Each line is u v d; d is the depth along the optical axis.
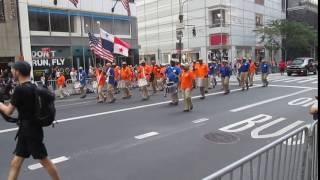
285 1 67.19
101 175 6.36
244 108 13.84
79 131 10.04
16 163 5.21
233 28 52.84
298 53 62.84
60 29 31.22
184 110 13.45
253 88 22.83
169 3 60.28
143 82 17.44
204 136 9.20
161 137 9.16
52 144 8.57
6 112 5.03
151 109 14.06
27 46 28.64
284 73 44.12
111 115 12.75
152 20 63.91
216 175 2.79
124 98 18.39
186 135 9.35
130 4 37.59
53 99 5.26
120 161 7.17
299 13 67.06
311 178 4.78
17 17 27.98
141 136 9.29
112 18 35.66
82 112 13.66
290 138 4.35
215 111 13.21
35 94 5.07
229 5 52.19
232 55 52.50
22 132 5.11
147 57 65.38
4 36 27.30
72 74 23.81
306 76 35.88
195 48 55.28
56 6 30.86
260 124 10.68
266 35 57.47
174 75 15.12
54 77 25.80
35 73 29.03
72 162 7.15
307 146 4.71
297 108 13.63
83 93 21.36
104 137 9.25
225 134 9.41
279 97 17.30
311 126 4.77
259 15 58.75
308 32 55.44
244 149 7.95
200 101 16.34
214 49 52.50
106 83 17.95
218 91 21.02
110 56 22.53
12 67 5.15
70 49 31.88
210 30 52.88
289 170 4.40
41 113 5.09
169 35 60.78
